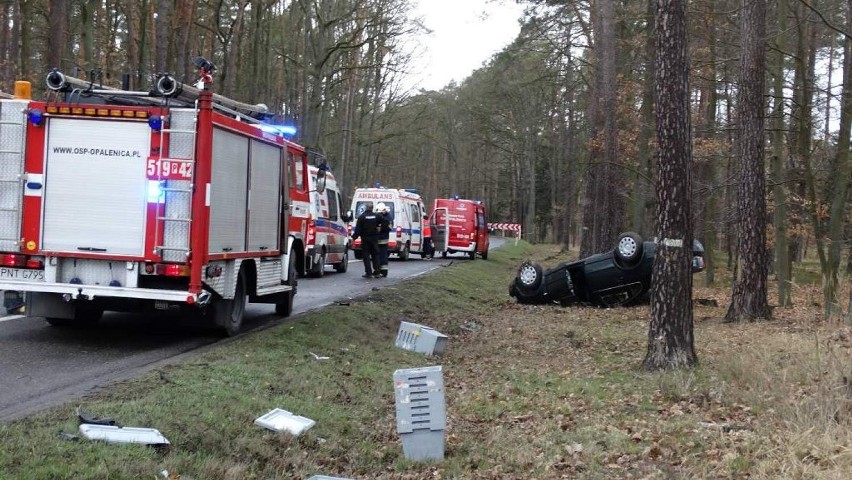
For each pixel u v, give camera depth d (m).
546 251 50.25
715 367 9.44
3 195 9.08
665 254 9.70
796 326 12.96
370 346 11.22
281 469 5.79
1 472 4.52
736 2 19.14
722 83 20.31
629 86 24.38
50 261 9.08
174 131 8.96
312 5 33.03
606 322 15.34
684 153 9.61
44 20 26.83
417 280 20.34
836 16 16.75
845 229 17.70
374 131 46.56
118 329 10.65
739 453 6.06
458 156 67.94
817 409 6.64
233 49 25.80
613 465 6.12
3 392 6.79
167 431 5.74
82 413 5.77
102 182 9.02
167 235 9.00
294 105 36.91
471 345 12.63
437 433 6.52
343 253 23.08
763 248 14.58
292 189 14.16
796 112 17.16
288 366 8.75
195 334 10.55
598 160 23.69
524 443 6.89
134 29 26.84
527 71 30.03
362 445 6.73
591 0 23.94
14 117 9.05
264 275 11.50
